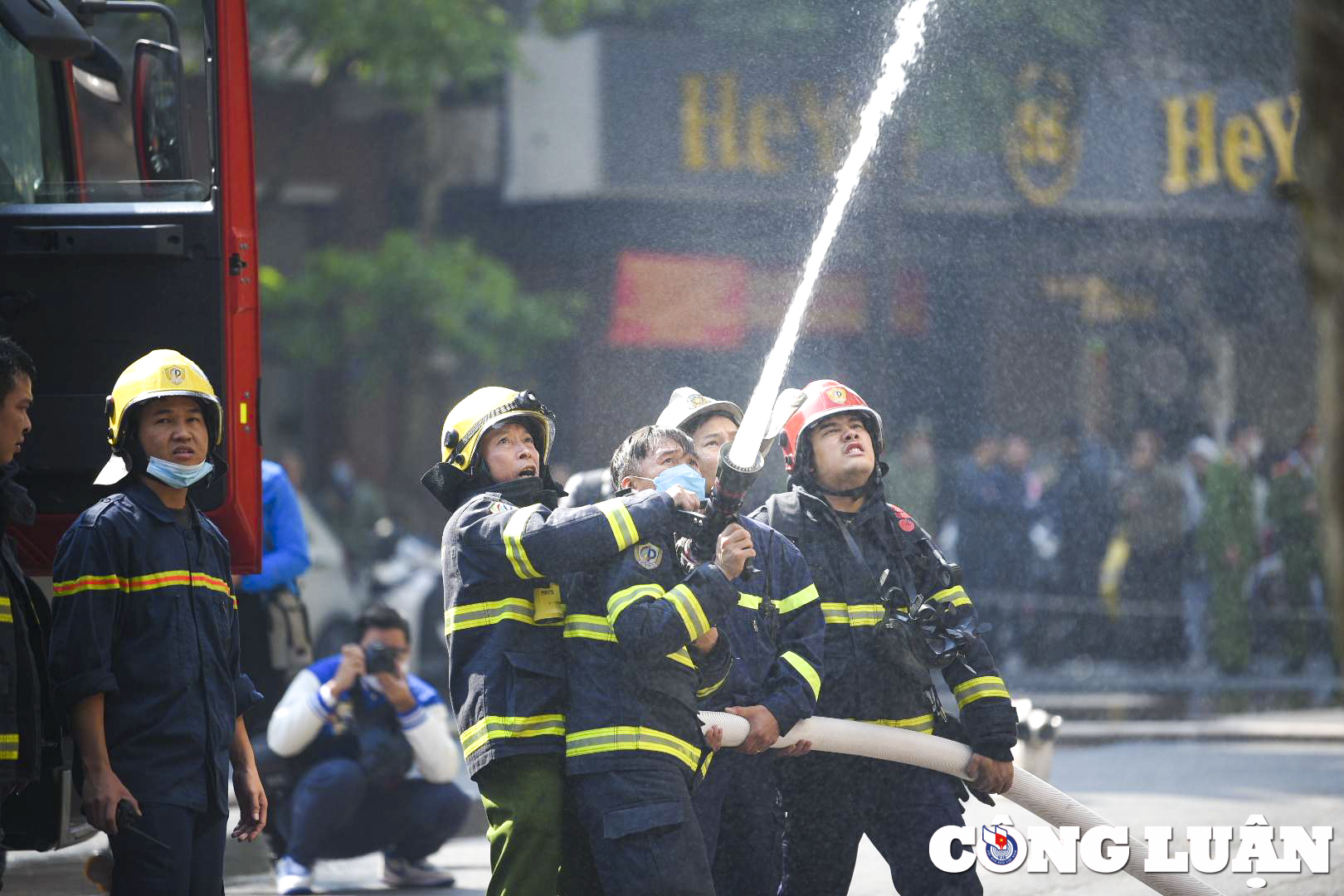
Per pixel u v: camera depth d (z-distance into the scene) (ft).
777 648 45.85
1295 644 147.02
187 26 102.37
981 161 179.32
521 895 41.32
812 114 161.58
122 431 43.75
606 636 41.47
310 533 134.72
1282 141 187.32
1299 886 63.16
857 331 185.68
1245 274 204.44
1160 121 188.55
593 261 197.98
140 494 43.68
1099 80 180.96
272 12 176.35
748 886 46.68
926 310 189.78
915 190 175.52
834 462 48.37
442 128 211.82
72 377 53.21
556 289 202.69
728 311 187.01
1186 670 149.18
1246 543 145.28
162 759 42.63
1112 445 195.83
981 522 152.76
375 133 217.77
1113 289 200.85
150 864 42.27
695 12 186.91
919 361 191.11
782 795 48.55
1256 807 80.59
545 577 40.98
